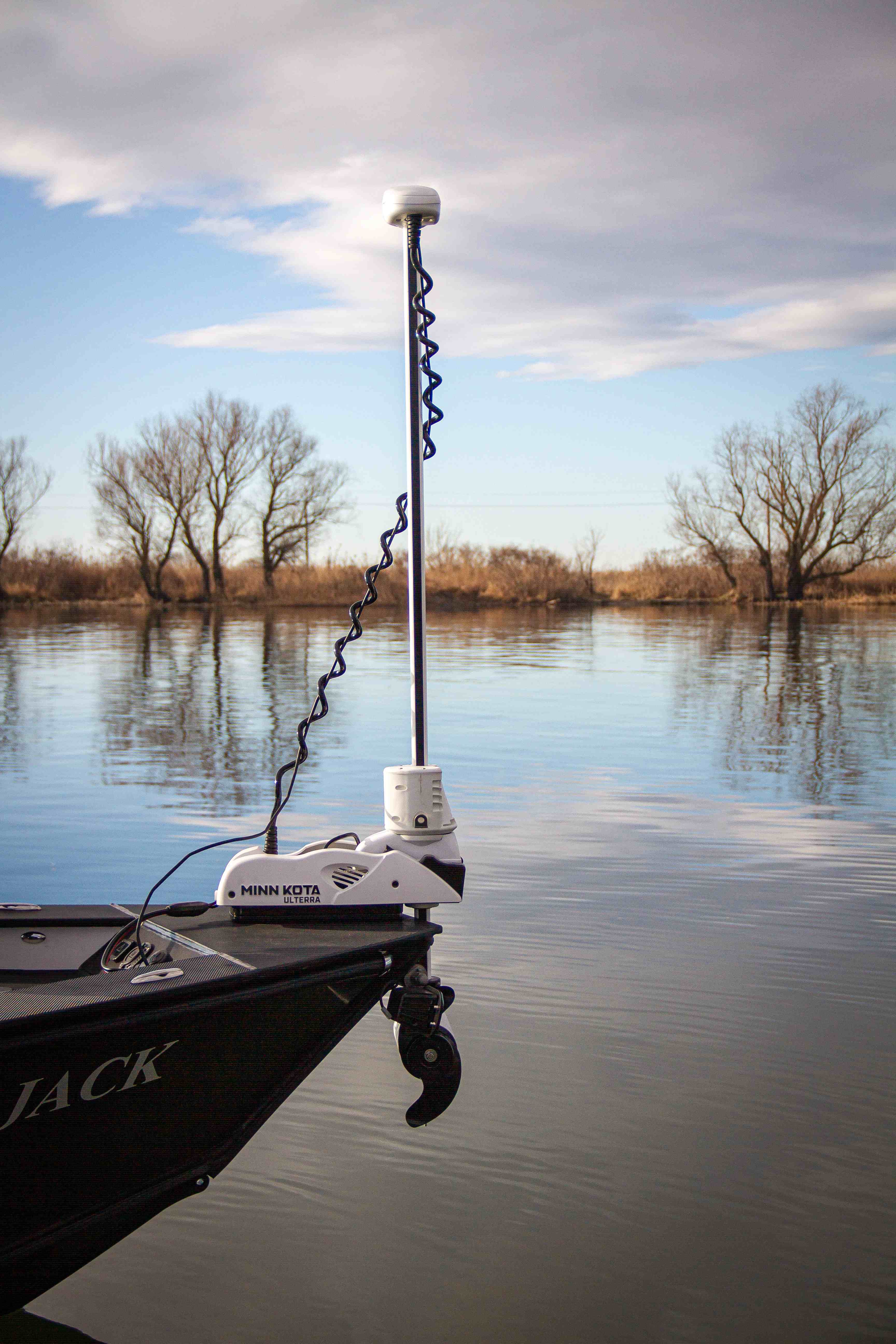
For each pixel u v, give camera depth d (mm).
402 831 2992
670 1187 3400
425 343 3223
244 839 3146
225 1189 3410
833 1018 4750
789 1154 3602
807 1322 2789
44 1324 2785
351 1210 3295
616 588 62938
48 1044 2311
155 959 2822
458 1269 2998
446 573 61562
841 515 59062
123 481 60031
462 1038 4539
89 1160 2508
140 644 31953
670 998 4984
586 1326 2773
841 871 7383
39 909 3307
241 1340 2725
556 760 12188
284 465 61406
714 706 17375
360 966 2691
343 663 3176
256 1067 2650
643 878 7203
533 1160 3566
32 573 61062
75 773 11102
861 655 27812
